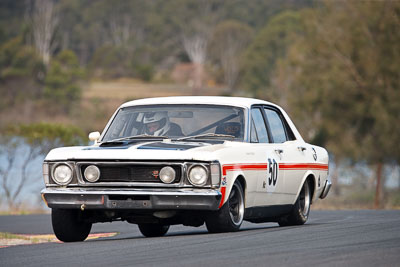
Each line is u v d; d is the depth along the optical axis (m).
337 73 90.25
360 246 16.86
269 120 24.17
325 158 27.34
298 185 24.80
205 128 22.12
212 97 23.44
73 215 21.28
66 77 194.62
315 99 93.06
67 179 20.44
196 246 17.81
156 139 21.75
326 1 95.75
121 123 23.08
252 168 21.53
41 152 70.56
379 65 88.44
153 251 17.34
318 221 29.22
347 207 66.12
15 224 37.94
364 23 92.56
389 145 85.44
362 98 91.62
